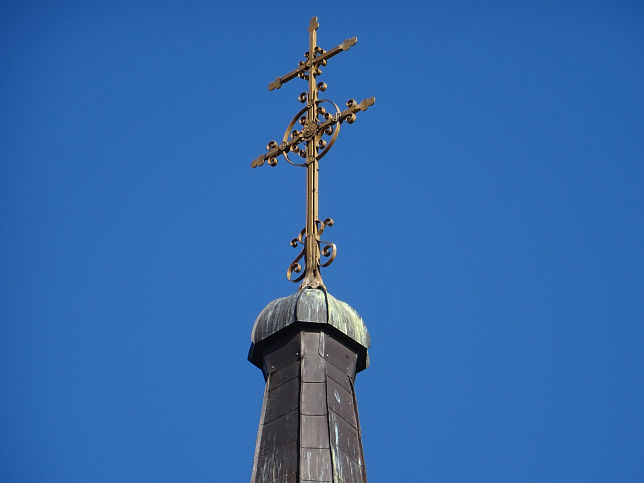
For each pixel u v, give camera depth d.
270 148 69.75
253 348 65.38
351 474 60.34
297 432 61.06
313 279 66.00
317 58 70.81
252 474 60.59
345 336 64.75
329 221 66.88
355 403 63.50
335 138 68.31
